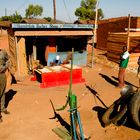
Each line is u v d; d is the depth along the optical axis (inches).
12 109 307.9
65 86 417.1
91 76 493.7
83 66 592.1
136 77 487.5
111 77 488.7
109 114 259.6
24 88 403.5
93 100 345.1
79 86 418.9
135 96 240.5
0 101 290.2
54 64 557.3
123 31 829.2
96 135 240.7
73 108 210.7
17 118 280.5
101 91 390.0
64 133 241.3
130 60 591.8
